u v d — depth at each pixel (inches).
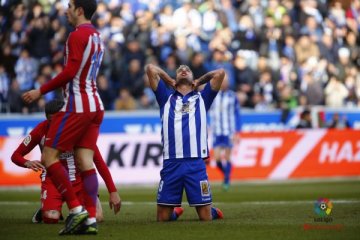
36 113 2102.6
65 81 711.1
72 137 726.5
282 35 2475.4
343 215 956.0
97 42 736.3
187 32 2378.2
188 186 882.8
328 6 2655.0
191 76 911.7
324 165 2116.1
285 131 2079.2
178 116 888.9
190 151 881.5
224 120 1786.4
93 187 739.4
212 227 791.1
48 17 2263.8
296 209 1091.3
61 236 714.8
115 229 777.6
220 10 2464.3
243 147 2036.2
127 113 2018.9
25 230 777.6
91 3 743.1
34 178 1854.1
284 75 2385.6
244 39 2417.6
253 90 2327.8
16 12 2266.2
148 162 1936.5
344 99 2448.3
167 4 2455.7
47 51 2226.9
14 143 1850.4
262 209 1099.3
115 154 1913.1
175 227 794.8
